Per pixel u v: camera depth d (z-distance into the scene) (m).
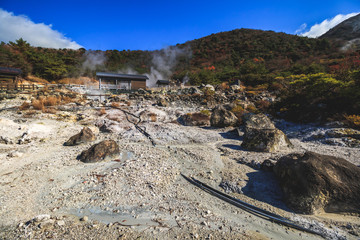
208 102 20.16
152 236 3.61
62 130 11.80
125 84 31.81
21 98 18.27
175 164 7.48
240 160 7.64
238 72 39.16
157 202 4.88
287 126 12.72
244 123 12.15
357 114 10.85
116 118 14.65
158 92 24.41
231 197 5.13
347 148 8.00
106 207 4.58
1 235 3.56
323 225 3.96
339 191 4.31
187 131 12.45
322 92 13.22
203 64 75.44
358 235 3.63
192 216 4.33
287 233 3.83
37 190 5.33
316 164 4.71
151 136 11.38
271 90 25.11
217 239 3.57
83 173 6.42
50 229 3.72
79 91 25.56
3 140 9.34
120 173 6.32
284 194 4.96
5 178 5.97
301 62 57.25
